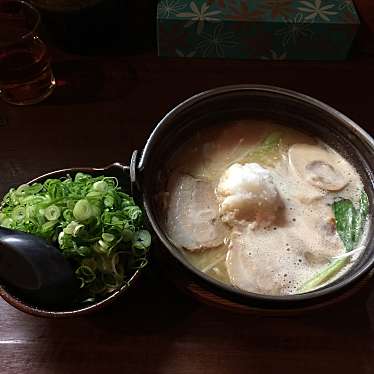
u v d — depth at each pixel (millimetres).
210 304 344
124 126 461
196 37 488
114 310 361
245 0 493
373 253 334
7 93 471
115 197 353
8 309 361
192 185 394
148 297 367
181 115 383
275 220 376
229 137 420
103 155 443
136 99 479
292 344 354
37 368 341
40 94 476
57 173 379
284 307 307
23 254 307
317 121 406
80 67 500
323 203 389
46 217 340
